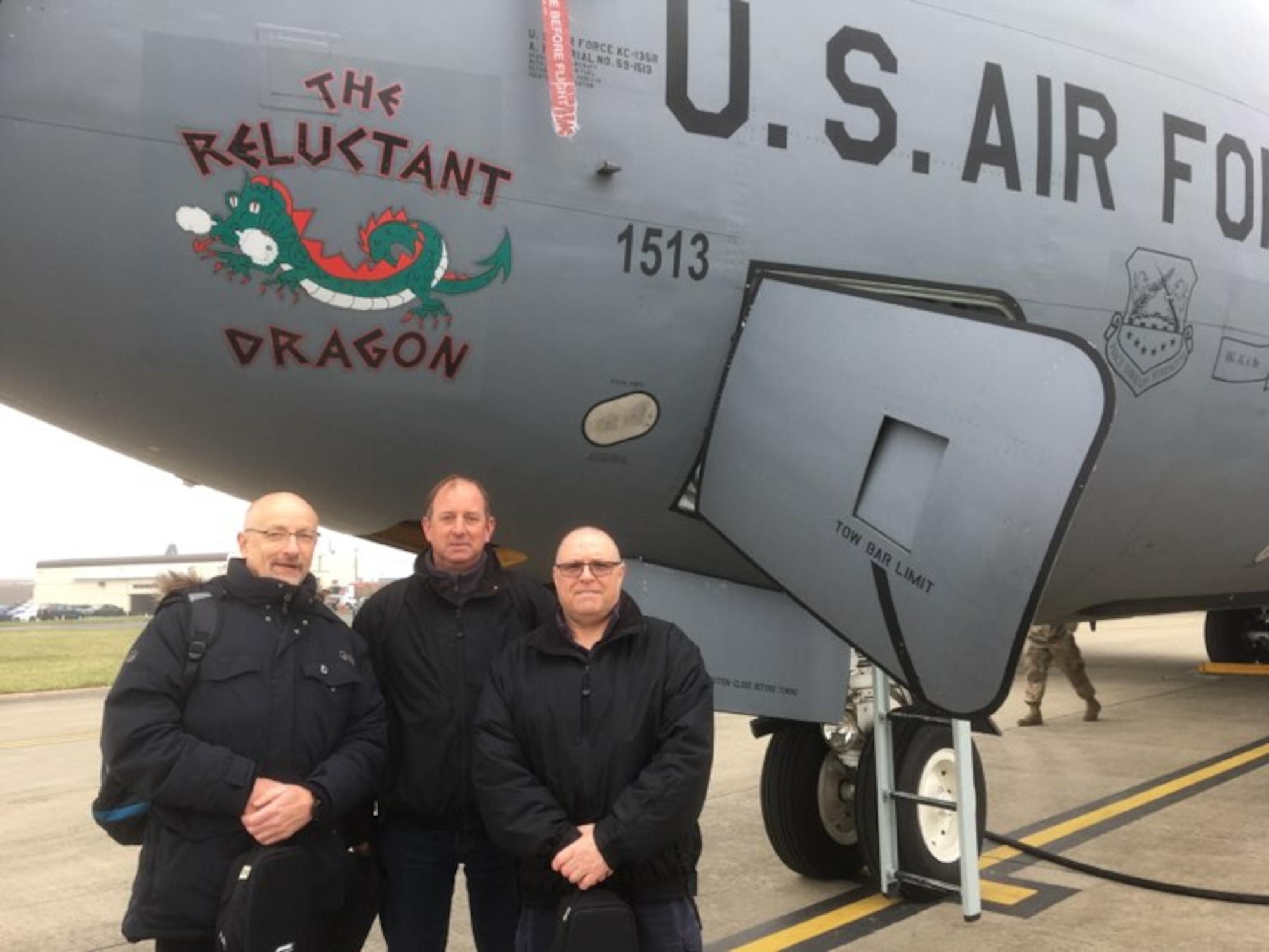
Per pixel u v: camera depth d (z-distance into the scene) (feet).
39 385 9.64
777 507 10.74
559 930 7.18
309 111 9.04
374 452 10.28
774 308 10.64
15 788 23.90
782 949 12.32
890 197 11.21
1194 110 13.64
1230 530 15.87
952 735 13.89
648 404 10.82
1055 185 12.23
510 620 8.79
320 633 7.96
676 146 10.28
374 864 8.84
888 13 11.53
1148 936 12.35
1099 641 57.88
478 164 9.53
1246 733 25.71
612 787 7.62
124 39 8.69
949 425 9.57
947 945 12.25
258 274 9.07
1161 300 13.16
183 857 7.37
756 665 12.30
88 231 8.73
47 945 13.44
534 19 9.80
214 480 10.87
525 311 9.92
